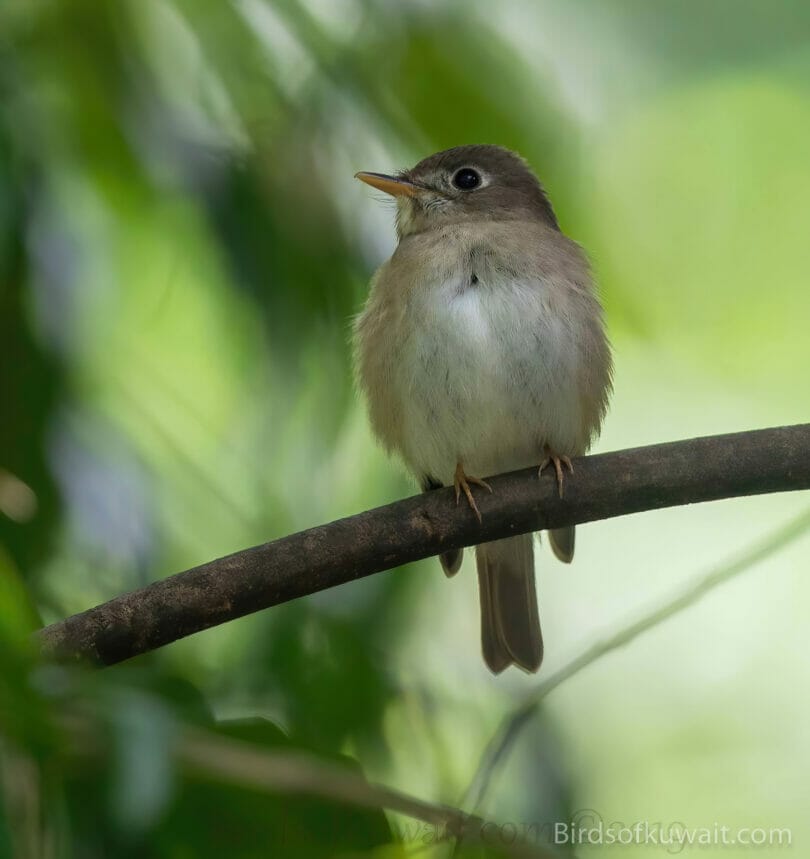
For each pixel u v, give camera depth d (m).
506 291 9.02
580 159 10.18
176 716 5.66
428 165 10.16
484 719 8.57
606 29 11.94
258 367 8.79
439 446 9.11
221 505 8.87
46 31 8.70
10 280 8.05
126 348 9.27
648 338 12.44
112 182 8.76
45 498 7.97
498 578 9.48
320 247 8.66
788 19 12.62
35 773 5.37
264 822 6.52
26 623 5.19
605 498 7.29
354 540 7.01
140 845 6.37
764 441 7.17
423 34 9.07
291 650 8.11
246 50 8.81
